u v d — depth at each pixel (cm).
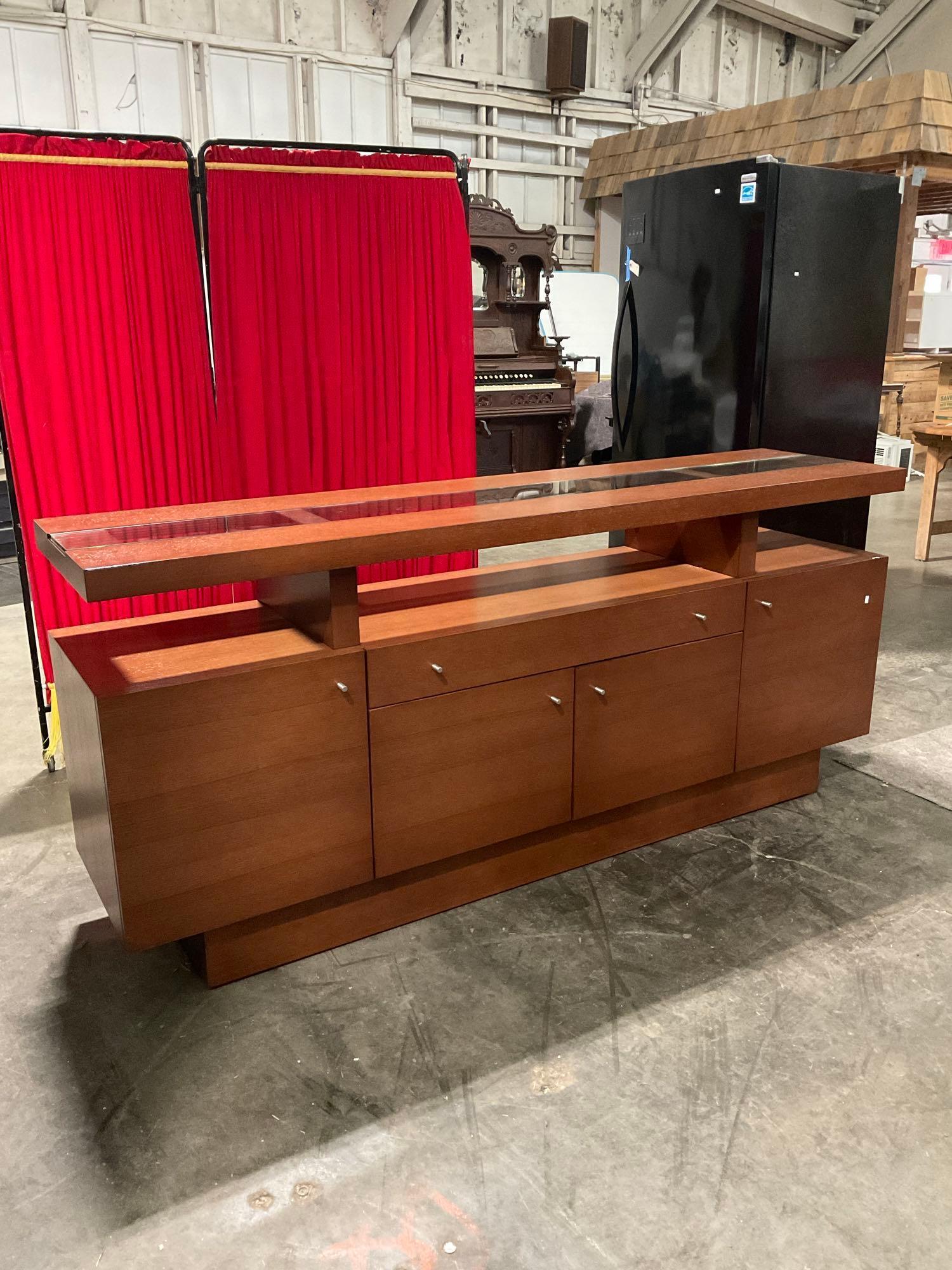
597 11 948
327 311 324
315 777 205
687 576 263
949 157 830
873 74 1062
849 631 285
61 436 293
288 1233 156
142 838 188
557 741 236
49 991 214
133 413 301
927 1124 176
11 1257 152
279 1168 168
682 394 363
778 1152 170
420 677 212
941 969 219
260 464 326
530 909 242
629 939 230
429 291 341
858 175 335
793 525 360
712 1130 175
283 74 775
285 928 220
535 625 224
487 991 212
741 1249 152
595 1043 197
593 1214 158
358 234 323
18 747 340
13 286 278
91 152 279
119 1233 156
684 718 258
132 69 715
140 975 219
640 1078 187
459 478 366
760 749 277
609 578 262
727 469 281
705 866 262
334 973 219
